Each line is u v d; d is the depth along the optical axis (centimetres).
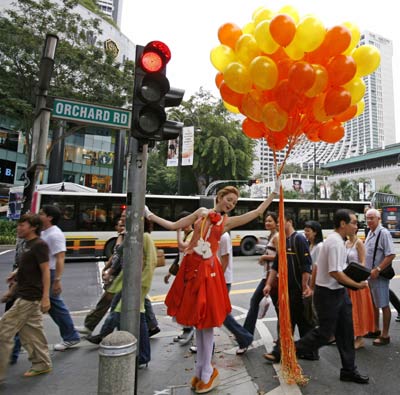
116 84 1612
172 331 504
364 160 9569
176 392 317
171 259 1334
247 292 776
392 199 4622
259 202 1545
